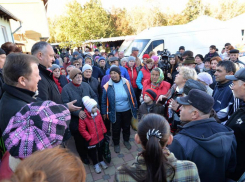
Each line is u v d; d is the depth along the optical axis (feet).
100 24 59.41
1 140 4.75
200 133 4.17
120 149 10.75
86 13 55.98
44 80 5.65
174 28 26.09
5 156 3.36
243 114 5.13
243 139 5.03
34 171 1.67
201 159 3.88
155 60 17.48
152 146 2.94
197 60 16.79
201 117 4.42
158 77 9.70
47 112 3.22
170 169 3.06
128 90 10.20
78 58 18.49
